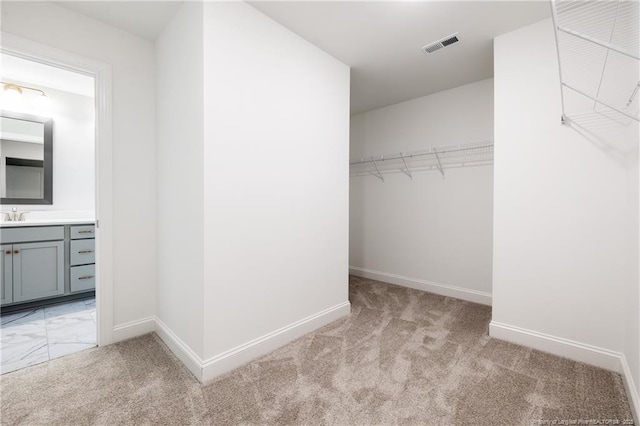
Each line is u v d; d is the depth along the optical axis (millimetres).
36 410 1397
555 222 1906
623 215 1695
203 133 1563
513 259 2066
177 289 1894
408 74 2736
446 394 1521
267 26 1872
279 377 1653
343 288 2559
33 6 1728
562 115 1726
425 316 2561
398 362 1815
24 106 3000
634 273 1524
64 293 2865
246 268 1794
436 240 3234
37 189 3080
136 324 2158
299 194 2127
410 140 3410
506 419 1354
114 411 1390
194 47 1642
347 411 1397
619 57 1674
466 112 2992
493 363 1808
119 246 2082
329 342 2072
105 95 1987
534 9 1814
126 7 1806
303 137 2146
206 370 1603
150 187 2207
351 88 3064
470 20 1927
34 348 1989
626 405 1441
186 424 1315
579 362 1818
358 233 3949
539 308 1977
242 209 1758
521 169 2020
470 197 3000
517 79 2025
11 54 1708
